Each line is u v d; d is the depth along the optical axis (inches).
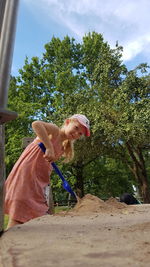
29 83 673.6
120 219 62.8
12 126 591.5
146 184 502.6
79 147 487.5
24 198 92.7
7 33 46.6
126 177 704.4
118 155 535.5
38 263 30.7
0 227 48.4
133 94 482.6
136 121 409.1
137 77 471.2
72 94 532.4
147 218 64.4
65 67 684.7
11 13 48.3
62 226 52.1
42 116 606.5
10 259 32.4
